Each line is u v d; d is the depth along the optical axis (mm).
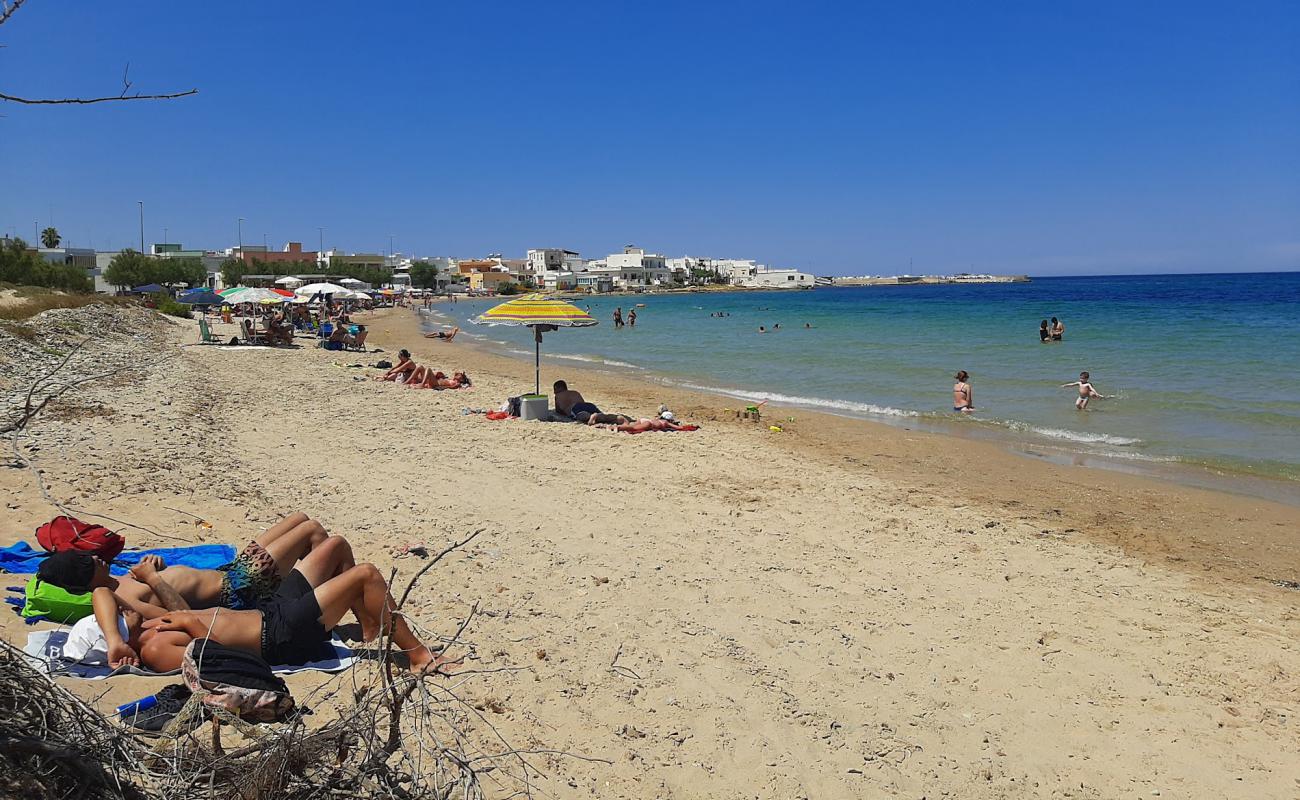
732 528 8891
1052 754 4824
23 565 5676
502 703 4840
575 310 16141
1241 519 10008
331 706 4332
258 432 12992
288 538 5285
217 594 5059
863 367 27641
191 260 95188
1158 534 9344
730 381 24688
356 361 27703
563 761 4340
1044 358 28797
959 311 71812
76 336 25062
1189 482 11898
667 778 4324
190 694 4105
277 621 4723
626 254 182000
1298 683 5750
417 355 33812
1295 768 4750
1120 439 15047
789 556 8023
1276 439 14930
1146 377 23281
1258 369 24359
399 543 7562
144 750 2920
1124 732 5086
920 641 6242
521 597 6520
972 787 4465
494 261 164500
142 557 6016
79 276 53844
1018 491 11258
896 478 11859
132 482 8516
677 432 15078
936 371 25953
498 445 13023
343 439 12852
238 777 2934
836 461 12977
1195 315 55344
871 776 4500
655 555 7820
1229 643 6402
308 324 42375
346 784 3020
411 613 5934
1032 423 16797
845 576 7543
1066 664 5965
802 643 6078
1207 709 5383
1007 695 5477
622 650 5730
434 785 3420
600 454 12656
